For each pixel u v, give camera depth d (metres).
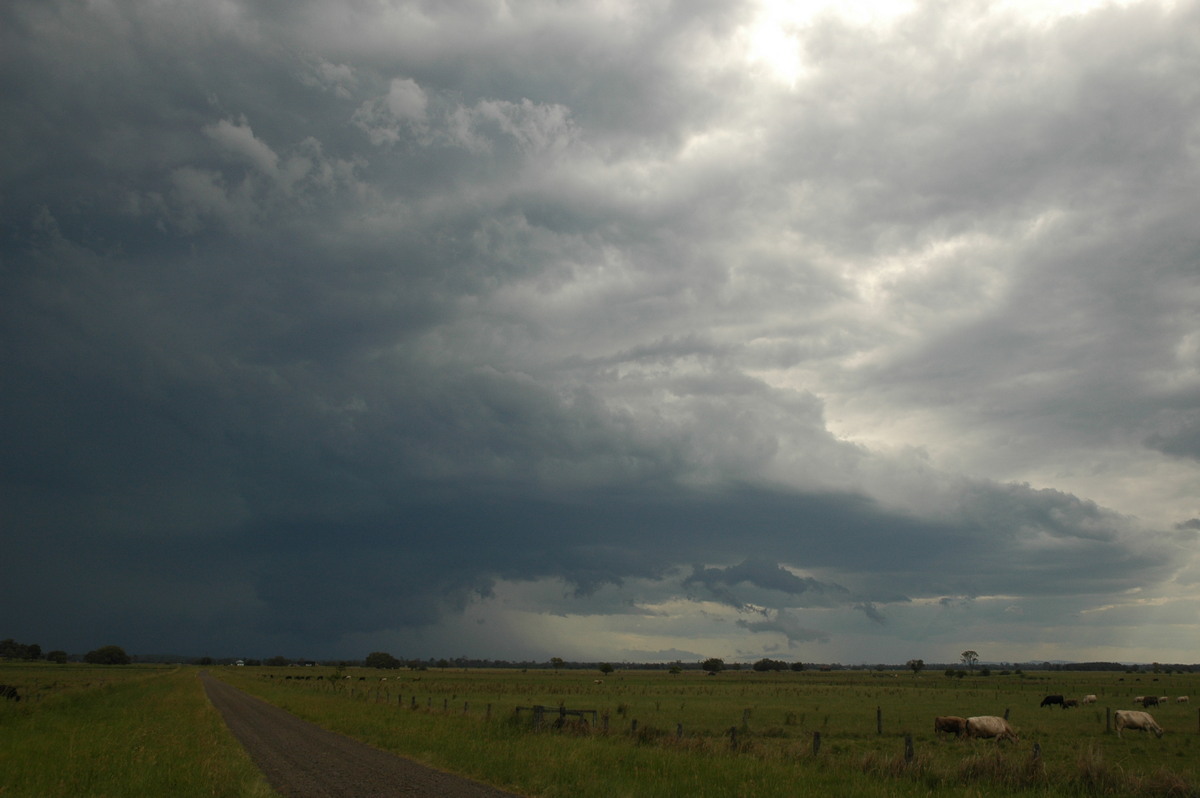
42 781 17.14
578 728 32.47
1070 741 40.59
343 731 33.44
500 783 18.88
